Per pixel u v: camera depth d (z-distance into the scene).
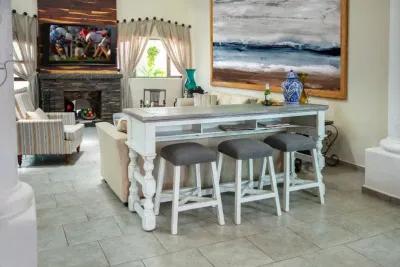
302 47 6.06
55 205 3.92
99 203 3.98
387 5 4.73
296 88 4.11
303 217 3.58
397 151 3.88
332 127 5.63
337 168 5.32
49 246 3.01
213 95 7.22
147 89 9.50
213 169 3.38
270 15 6.74
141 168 3.78
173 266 2.71
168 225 3.41
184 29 9.72
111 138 4.07
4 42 2.14
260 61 7.12
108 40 9.12
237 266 2.70
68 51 8.83
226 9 8.05
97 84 9.02
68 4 8.73
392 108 4.00
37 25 8.56
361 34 5.09
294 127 4.18
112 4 9.09
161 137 3.53
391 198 3.94
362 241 3.07
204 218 3.56
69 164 5.62
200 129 3.69
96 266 2.71
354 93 5.27
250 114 3.64
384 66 4.83
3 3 2.12
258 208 3.82
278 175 4.31
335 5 5.40
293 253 2.88
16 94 5.89
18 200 2.21
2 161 2.17
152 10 9.43
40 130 5.50
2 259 2.08
